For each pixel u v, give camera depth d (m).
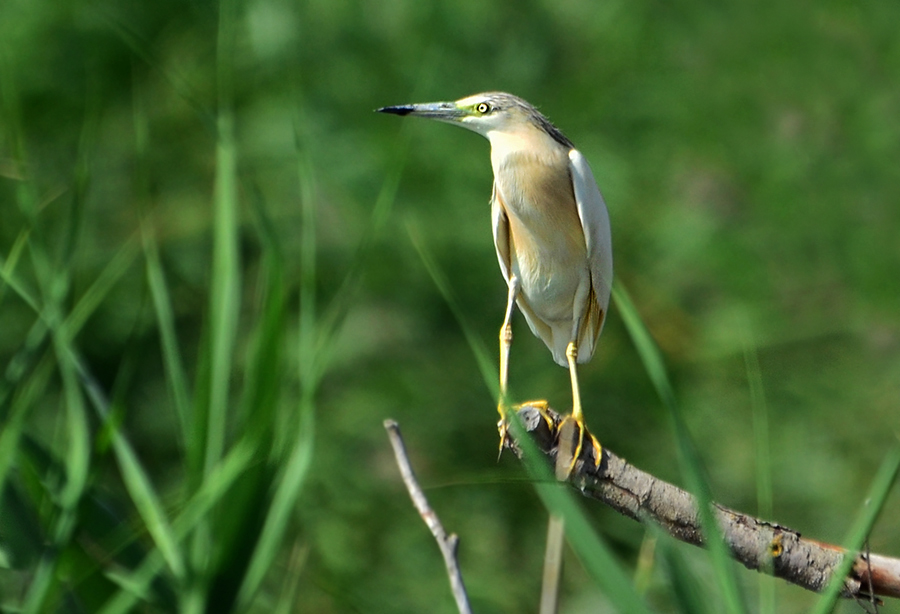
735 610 3.92
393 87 13.30
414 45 13.53
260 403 5.25
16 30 12.75
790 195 13.85
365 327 12.18
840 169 14.32
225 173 5.58
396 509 11.33
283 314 5.36
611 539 10.48
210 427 5.26
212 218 12.59
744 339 4.36
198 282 12.45
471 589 10.68
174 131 13.18
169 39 13.59
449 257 12.43
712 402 12.48
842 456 12.32
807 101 14.59
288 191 12.65
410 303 12.38
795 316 13.42
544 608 5.10
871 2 14.88
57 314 5.50
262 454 5.14
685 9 14.76
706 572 6.05
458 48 13.73
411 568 10.89
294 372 5.40
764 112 14.52
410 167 12.69
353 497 11.30
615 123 13.89
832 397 12.75
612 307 12.45
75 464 5.23
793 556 5.07
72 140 12.79
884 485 3.98
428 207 12.60
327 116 13.07
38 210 6.17
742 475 12.02
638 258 13.27
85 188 5.94
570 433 5.34
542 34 14.09
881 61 14.75
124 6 13.34
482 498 11.41
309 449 5.17
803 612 9.69
